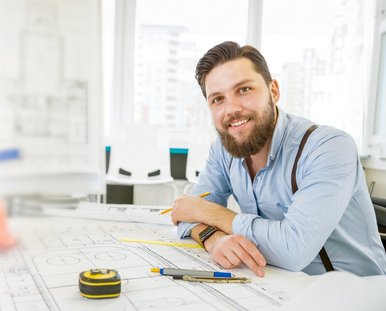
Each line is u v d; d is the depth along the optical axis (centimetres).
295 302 46
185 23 302
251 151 95
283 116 98
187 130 307
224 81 89
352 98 297
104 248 77
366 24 286
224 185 115
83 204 117
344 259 91
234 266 69
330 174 82
